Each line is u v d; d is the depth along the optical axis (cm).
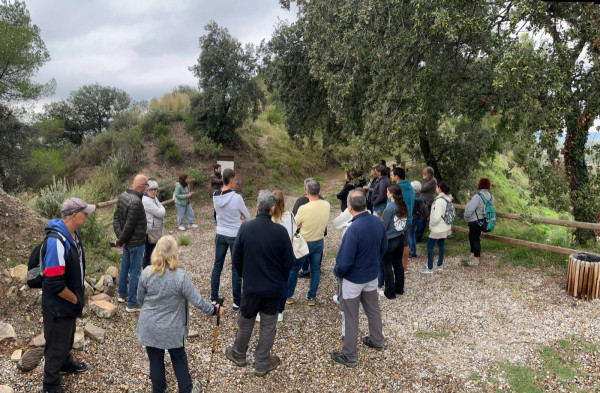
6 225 560
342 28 782
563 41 635
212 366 412
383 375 402
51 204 747
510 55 589
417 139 840
